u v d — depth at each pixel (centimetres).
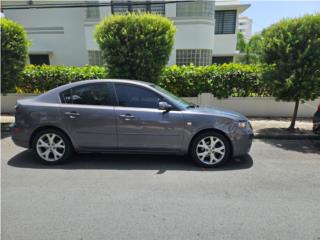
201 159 446
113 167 445
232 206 317
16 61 730
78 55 1591
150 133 439
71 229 270
